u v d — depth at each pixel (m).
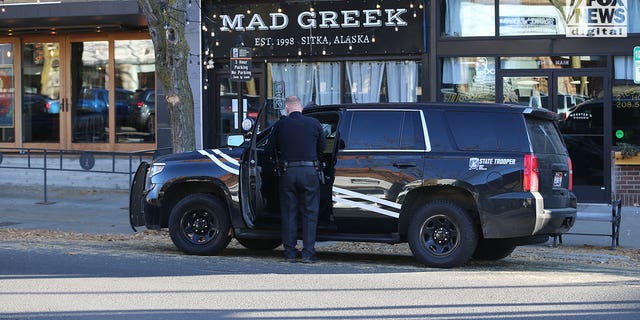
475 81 24.41
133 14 24.94
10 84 28.91
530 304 10.84
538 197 13.47
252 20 25.47
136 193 16.14
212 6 25.70
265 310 10.41
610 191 23.50
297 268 13.84
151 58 27.69
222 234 15.12
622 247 17.44
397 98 25.05
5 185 28.25
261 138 15.52
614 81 23.59
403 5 24.45
